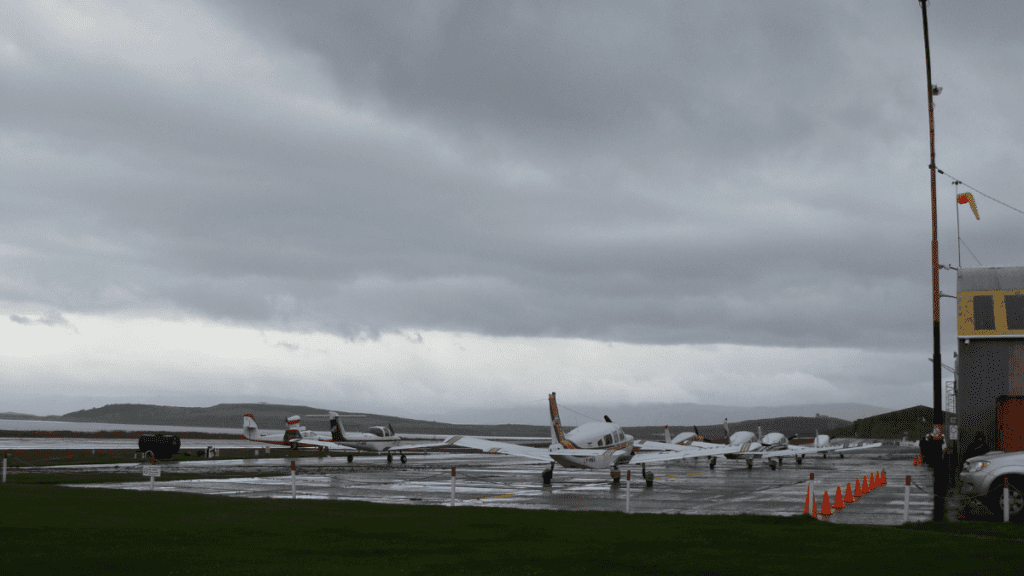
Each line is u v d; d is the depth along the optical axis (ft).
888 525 62.95
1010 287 125.80
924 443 176.04
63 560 38.88
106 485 104.73
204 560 39.37
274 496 88.94
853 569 38.09
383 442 195.11
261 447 299.58
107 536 47.91
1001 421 120.37
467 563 39.45
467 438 135.23
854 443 414.00
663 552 43.39
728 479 129.80
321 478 124.06
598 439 125.70
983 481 69.21
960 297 127.13
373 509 67.10
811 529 54.24
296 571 36.50
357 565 38.55
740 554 42.68
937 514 69.87
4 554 40.78
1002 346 121.60
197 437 619.67
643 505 82.53
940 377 106.01
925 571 37.50
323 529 52.49
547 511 66.39
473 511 65.87
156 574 35.40
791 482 121.29
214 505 69.31
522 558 41.09
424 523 56.29
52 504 68.33
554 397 124.88
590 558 41.14
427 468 161.38
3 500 71.56
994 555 42.68
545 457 120.67
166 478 120.57
